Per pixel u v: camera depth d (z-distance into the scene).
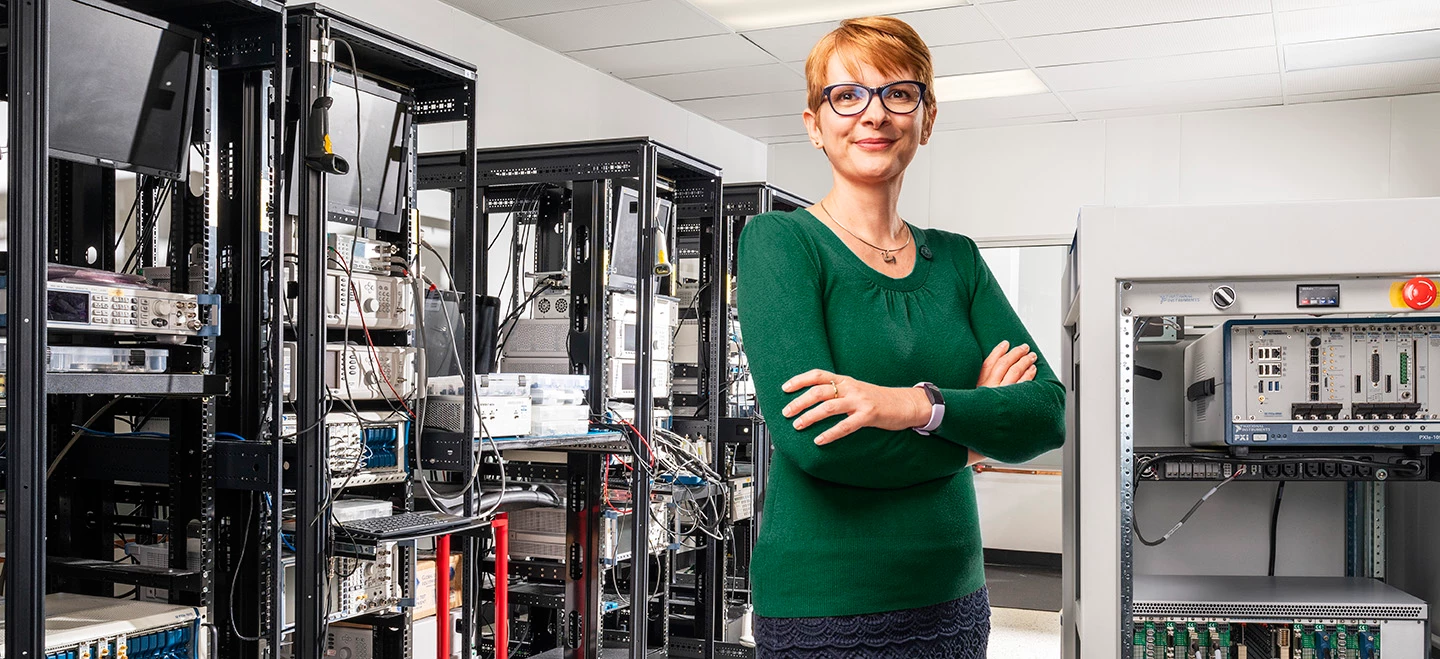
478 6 4.73
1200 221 2.05
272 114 2.63
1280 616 2.39
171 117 2.40
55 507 2.75
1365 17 4.91
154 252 2.96
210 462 2.53
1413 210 1.99
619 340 4.11
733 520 4.88
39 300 1.97
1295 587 2.57
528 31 5.10
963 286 1.33
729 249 4.94
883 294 1.24
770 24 5.08
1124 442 2.09
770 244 1.24
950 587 1.21
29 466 1.95
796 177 7.68
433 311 3.30
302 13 2.60
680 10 4.87
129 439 2.61
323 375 2.59
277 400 2.46
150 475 2.59
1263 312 2.06
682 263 6.09
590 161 3.98
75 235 2.85
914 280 1.27
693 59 5.61
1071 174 6.89
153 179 2.92
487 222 4.31
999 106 6.57
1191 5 4.80
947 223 7.17
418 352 3.12
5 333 2.12
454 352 3.30
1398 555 2.80
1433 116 6.14
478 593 3.83
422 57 2.91
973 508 1.27
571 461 4.01
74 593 2.70
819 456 1.14
